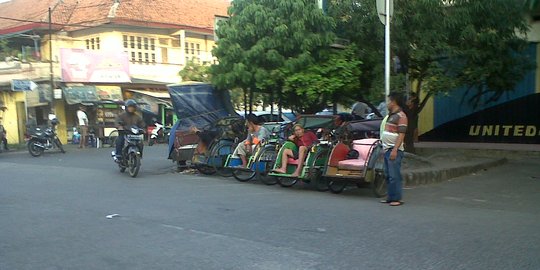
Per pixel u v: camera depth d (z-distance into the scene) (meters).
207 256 5.18
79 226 6.45
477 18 10.80
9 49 24.11
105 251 5.36
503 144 14.95
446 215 7.13
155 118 24.92
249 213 7.23
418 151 15.02
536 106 14.52
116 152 11.88
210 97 13.27
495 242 5.65
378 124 12.31
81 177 11.19
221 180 10.85
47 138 17.41
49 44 23.58
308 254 5.23
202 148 11.95
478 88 13.24
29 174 11.70
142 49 25.89
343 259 5.07
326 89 10.94
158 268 4.82
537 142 14.54
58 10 27.28
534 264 4.88
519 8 11.32
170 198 8.48
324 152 9.26
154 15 26.30
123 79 24.17
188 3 28.91
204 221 6.71
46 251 5.37
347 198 8.62
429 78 11.16
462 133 15.78
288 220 6.78
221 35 12.03
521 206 7.86
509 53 11.78
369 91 11.84
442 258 5.09
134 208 7.59
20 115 24.48
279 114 14.32
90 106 23.59
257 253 5.27
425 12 10.62
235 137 11.72
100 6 26.16
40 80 23.14
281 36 11.05
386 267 4.82
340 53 11.45
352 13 11.33
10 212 7.31
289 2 10.99
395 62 11.20
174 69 26.69
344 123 11.27
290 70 11.07
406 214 7.20
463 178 10.63
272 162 9.95
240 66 11.28
